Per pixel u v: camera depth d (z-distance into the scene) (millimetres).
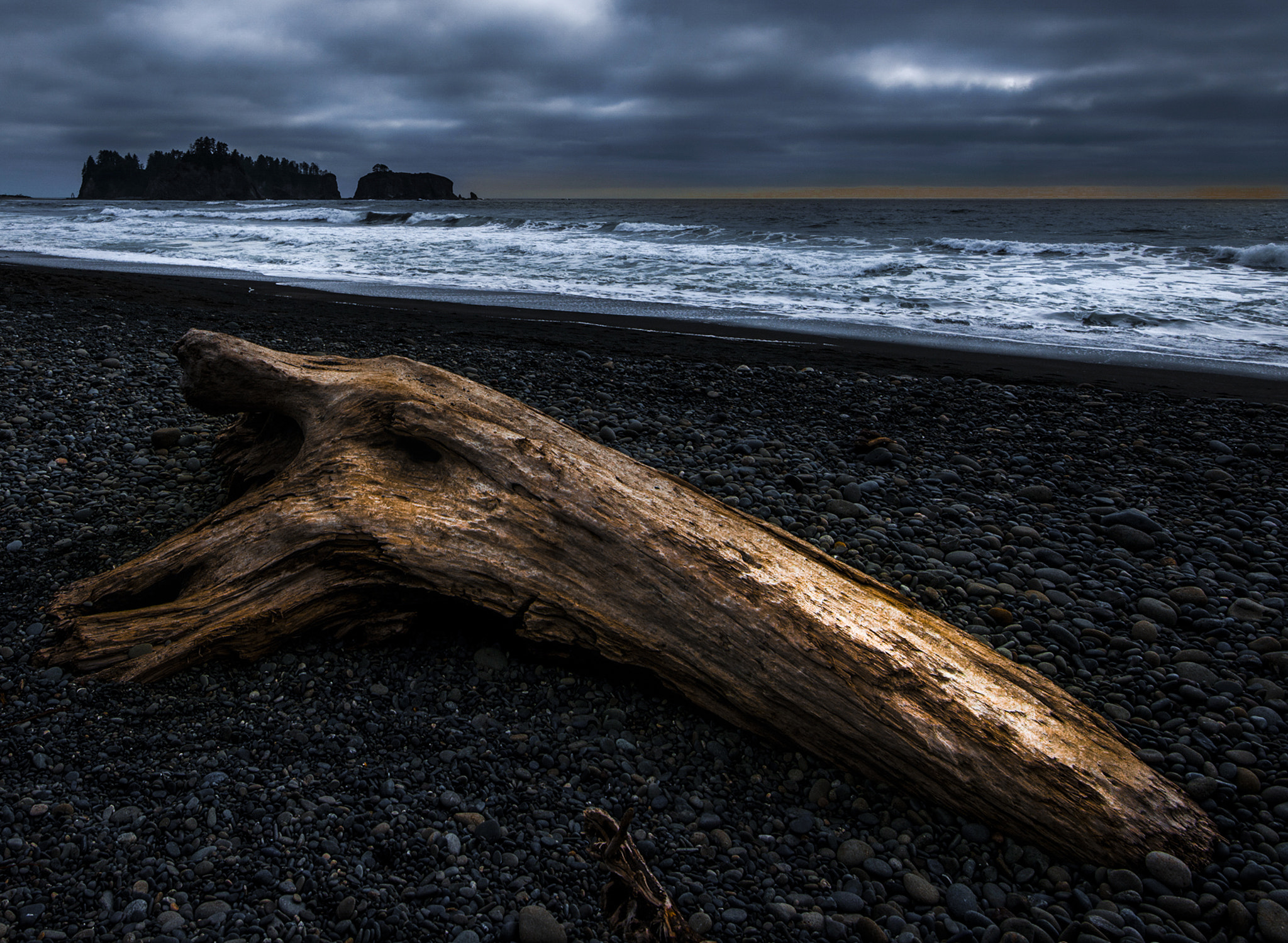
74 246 27609
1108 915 2760
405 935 2508
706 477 6348
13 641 3848
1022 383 10391
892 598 4109
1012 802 3055
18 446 6105
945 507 6062
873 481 6453
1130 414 8930
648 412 8188
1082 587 5027
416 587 3895
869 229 39812
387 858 2812
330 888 2660
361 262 23812
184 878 2666
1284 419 8781
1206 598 4875
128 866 2691
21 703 3439
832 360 11500
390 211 73938
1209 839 3055
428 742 3428
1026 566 5195
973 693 3303
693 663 3553
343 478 4211
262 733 3406
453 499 4070
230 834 2867
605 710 3707
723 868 2930
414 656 3986
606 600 3693
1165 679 4125
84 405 7090
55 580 4391
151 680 3613
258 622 3795
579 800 3193
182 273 19547
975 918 2754
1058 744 3182
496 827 2980
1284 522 6121
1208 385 10469
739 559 3703
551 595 3740
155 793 3021
